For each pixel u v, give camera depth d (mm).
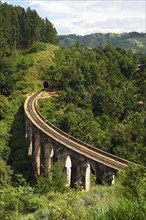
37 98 161625
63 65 194375
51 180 76438
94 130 134375
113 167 82062
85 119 143875
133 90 178375
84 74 179625
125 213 10672
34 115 133000
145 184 16328
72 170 96062
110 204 12109
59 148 101625
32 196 45938
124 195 16719
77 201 28188
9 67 175250
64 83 172625
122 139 129000
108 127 148125
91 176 98188
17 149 127562
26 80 185875
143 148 123125
